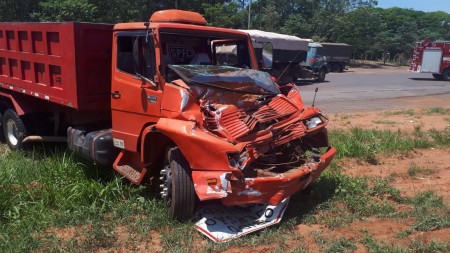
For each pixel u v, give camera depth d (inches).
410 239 191.0
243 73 227.1
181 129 191.0
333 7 2404.0
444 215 215.3
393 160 332.2
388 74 1594.5
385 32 2564.0
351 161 323.9
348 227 205.3
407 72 1753.2
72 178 246.8
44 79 289.3
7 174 242.2
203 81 205.5
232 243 185.8
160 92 209.9
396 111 615.2
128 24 231.3
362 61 2472.9
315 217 214.7
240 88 215.5
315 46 1161.4
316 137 231.3
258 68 272.1
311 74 1100.5
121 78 233.3
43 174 251.3
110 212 221.5
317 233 196.4
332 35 2306.8
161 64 212.4
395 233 198.1
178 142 192.2
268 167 206.7
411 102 764.0
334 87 1020.5
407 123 504.7
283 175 193.6
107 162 248.5
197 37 239.0
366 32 2469.2
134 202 227.1
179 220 205.0
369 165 317.4
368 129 446.0
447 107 692.1
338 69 1681.8
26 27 293.6
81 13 984.9
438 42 1294.3
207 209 211.5
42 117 329.4
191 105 199.0
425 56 1318.9
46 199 227.1
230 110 201.5
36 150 323.3
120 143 239.3
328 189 249.8
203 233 193.2
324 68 1193.4
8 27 315.0
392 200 243.0
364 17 2437.3
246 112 206.2
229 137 189.8
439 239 189.8
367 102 751.1
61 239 191.8
